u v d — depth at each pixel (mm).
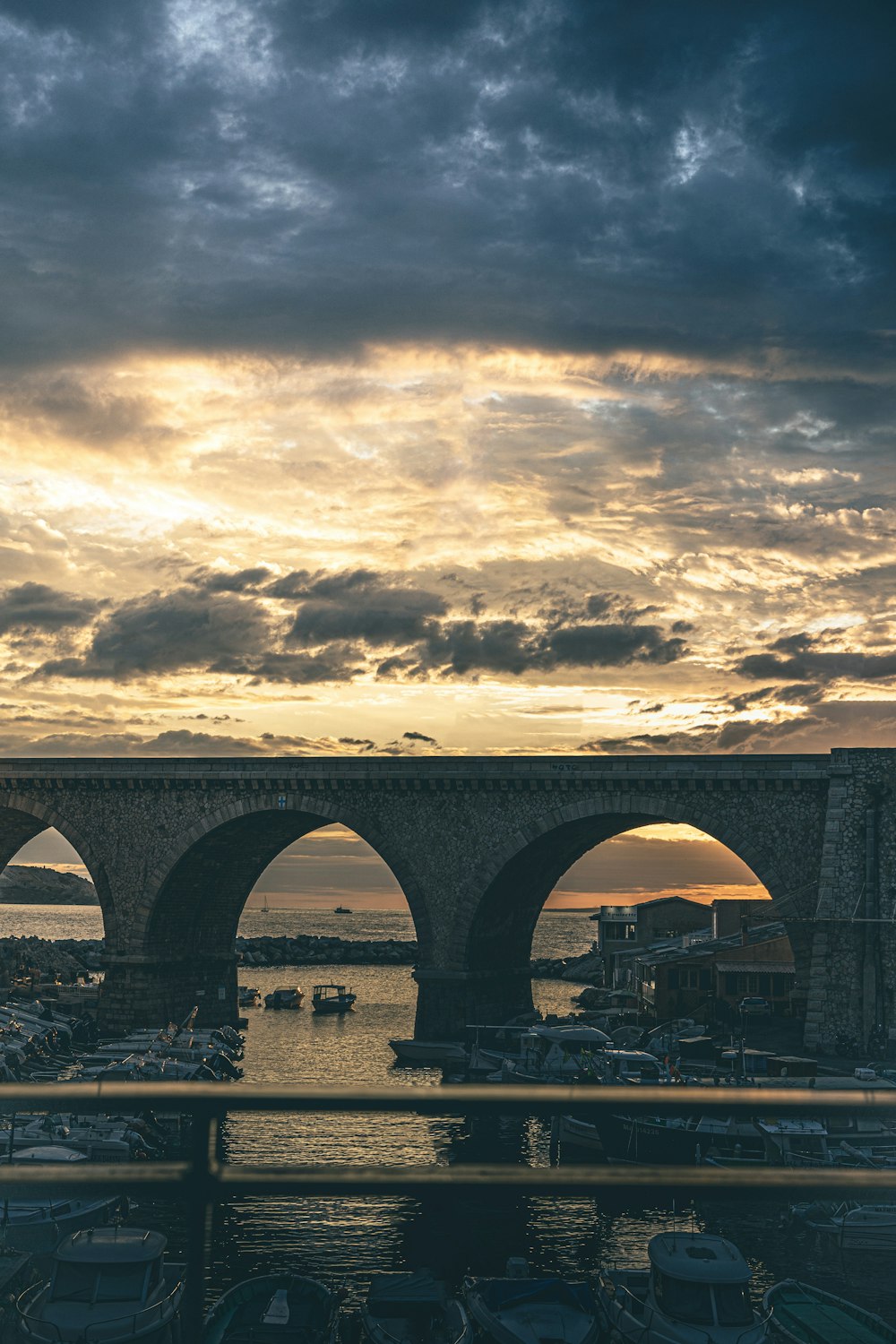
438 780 82812
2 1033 79000
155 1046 76750
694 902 130000
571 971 165500
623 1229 43969
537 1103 5734
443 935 82812
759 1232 44156
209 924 97438
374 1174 5969
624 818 83812
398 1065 80688
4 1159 43375
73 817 90625
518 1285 32906
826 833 74000
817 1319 32594
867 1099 5797
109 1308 31234
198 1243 5887
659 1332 31812
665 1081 61000
